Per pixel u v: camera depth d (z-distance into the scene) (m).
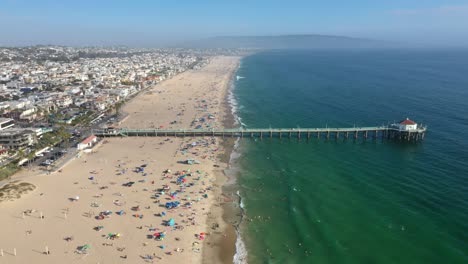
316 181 140.12
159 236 101.06
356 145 186.75
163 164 157.62
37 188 130.38
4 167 143.88
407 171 145.62
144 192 129.00
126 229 104.56
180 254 94.25
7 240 97.81
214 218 113.25
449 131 195.25
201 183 138.38
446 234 100.75
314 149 181.38
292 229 107.12
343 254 94.69
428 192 125.88
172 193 128.00
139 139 196.38
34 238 99.00
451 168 146.25
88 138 184.88
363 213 114.25
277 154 173.75
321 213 115.56
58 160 158.75
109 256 91.88
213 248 97.81
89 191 129.00
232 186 136.75
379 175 143.12
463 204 116.50
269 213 116.69
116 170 149.75
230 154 173.38
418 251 94.12
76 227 105.00
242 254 95.50
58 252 92.94
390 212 113.88
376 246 97.38
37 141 177.75
